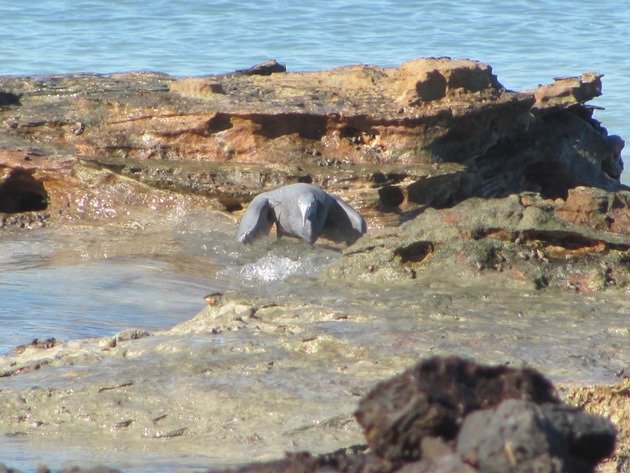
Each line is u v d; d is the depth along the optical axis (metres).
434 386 12.42
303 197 49.44
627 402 24.97
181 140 57.41
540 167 65.88
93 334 35.59
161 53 116.06
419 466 11.98
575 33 132.50
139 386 26.53
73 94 63.28
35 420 25.58
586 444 12.17
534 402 12.40
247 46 121.12
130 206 55.19
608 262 35.97
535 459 11.48
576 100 68.62
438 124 57.06
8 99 63.28
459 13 144.25
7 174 57.00
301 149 56.69
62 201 56.31
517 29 134.38
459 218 37.62
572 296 34.50
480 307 32.84
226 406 25.31
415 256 36.88
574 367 27.16
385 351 28.28
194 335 30.06
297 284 36.06
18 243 50.94
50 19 132.12
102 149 57.53
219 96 58.91
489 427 11.72
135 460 22.97
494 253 36.22
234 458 22.97
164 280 44.12
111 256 48.38
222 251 48.91
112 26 129.62
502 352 28.22
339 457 13.62
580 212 38.81
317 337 28.97
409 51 121.25
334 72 62.00
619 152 72.94
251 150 56.88
